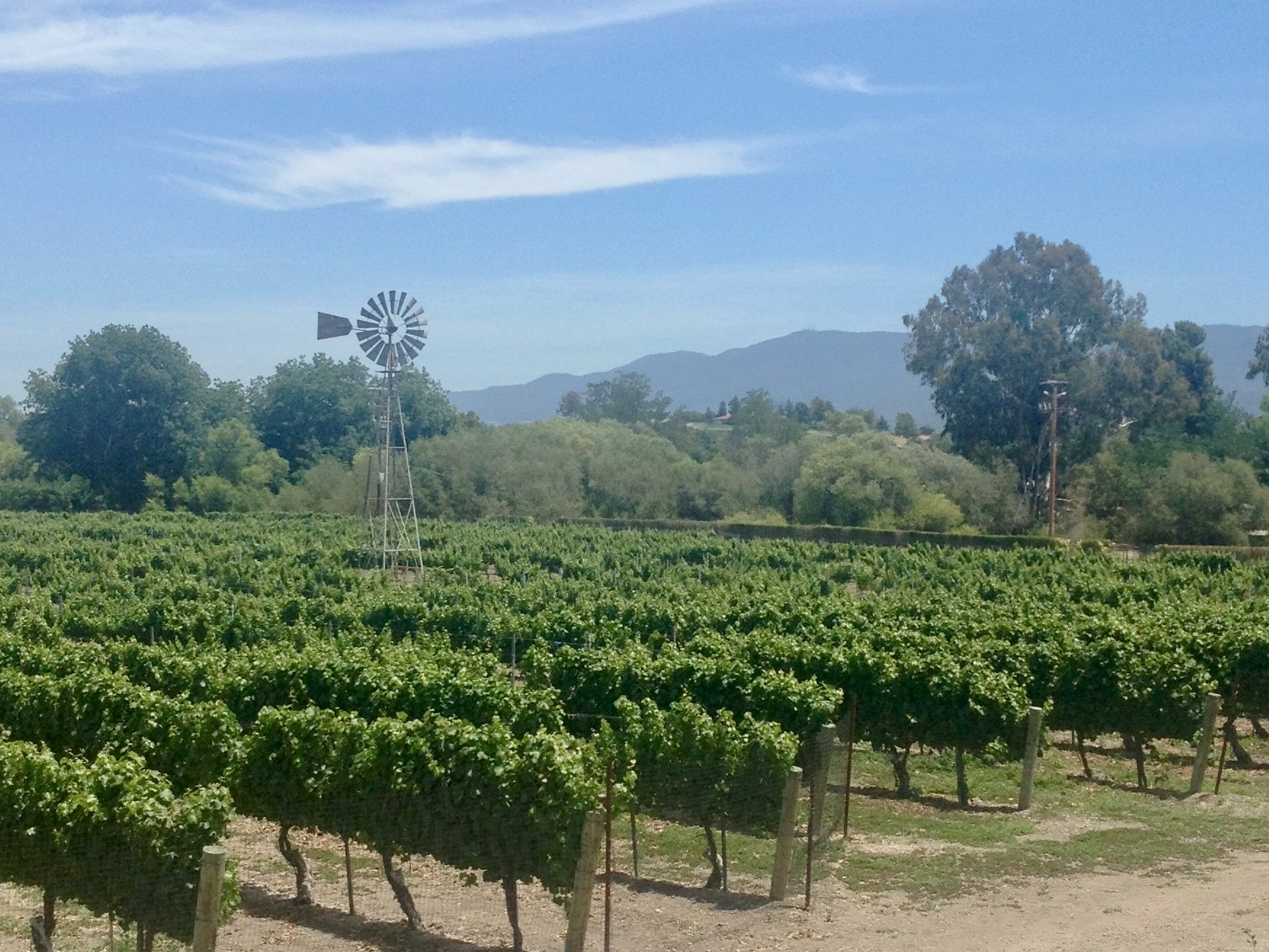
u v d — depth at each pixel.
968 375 88.81
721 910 12.47
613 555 58.28
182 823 10.25
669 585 44.25
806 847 13.68
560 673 20.91
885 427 185.75
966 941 11.43
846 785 15.20
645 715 14.74
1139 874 13.87
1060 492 88.88
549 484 92.50
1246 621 25.41
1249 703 23.12
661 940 11.45
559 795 11.46
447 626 32.19
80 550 57.72
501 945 11.67
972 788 19.56
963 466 85.06
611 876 12.32
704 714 14.26
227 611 33.06
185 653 22.58
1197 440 91.81
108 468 105.00
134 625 32.03
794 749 13.71
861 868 14.00
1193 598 38.69
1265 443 89.19
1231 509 77.31
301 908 12.83
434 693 17.70
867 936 11.58
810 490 85.06
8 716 17.56
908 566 54.78
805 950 11.16
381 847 12.36
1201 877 13.77
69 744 16.80
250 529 74.44
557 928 12.17
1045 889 13.22
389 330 55.53
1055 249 90.12
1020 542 71.69
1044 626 24.92
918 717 18.59
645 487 95.25
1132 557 69.19
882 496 82.81
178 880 10.29
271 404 119.81
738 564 56.41
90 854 10.48
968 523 83.00
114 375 103.62
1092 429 88.94
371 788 12.39
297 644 30.28
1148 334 90.56
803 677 20.06
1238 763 22.77
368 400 121.62
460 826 11.85
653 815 14.13
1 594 39.59
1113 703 20.45
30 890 13.30
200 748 14.65
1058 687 21.09
